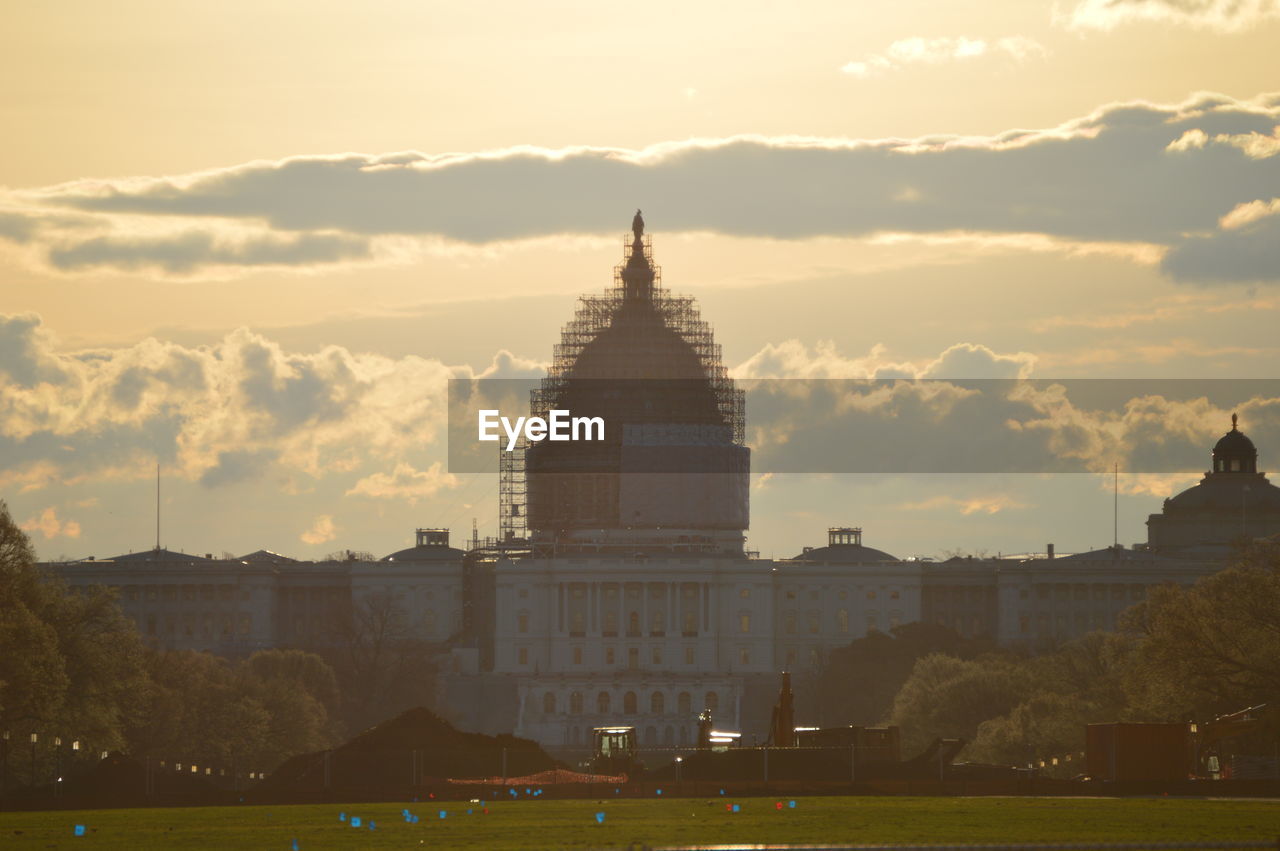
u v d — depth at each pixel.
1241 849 185.25
